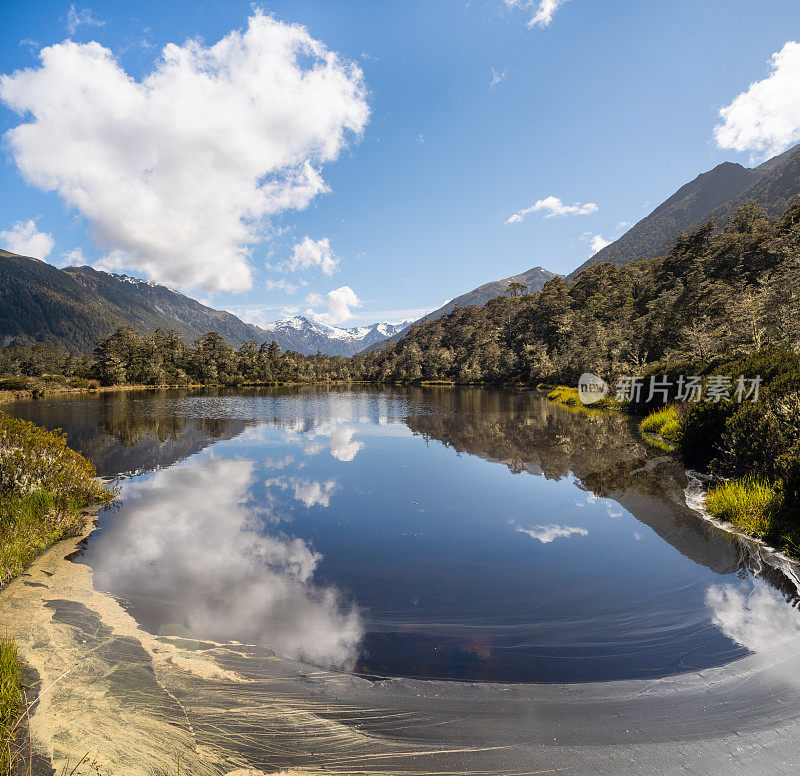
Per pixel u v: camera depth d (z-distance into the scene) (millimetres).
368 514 7402
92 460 12102
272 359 103812
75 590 4578
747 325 23266
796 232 50438
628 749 2555
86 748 2514
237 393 59594
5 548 5238
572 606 4328
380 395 52219
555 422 20672
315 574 5098
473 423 21250
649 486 8797
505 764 2457
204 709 2873
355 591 4664
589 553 5680
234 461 12016
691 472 9781
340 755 2516
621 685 3145
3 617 4012
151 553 5637
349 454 13164
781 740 2594
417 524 6879
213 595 4527
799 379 8281
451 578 5000
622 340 50406
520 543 6086
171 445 14859
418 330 151125
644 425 16922
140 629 3852
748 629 3824
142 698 2961
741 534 6141
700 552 5590
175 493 8586
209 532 6477
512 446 14195
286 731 2699
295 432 18562
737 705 2908
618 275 95125
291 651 3562
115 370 69688
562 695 3041
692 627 3891
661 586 4727
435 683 3186
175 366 84875
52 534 6023
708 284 50469
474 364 85250
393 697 3025
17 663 3242
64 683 3094
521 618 4117
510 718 2818
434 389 71000
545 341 80750
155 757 2471
